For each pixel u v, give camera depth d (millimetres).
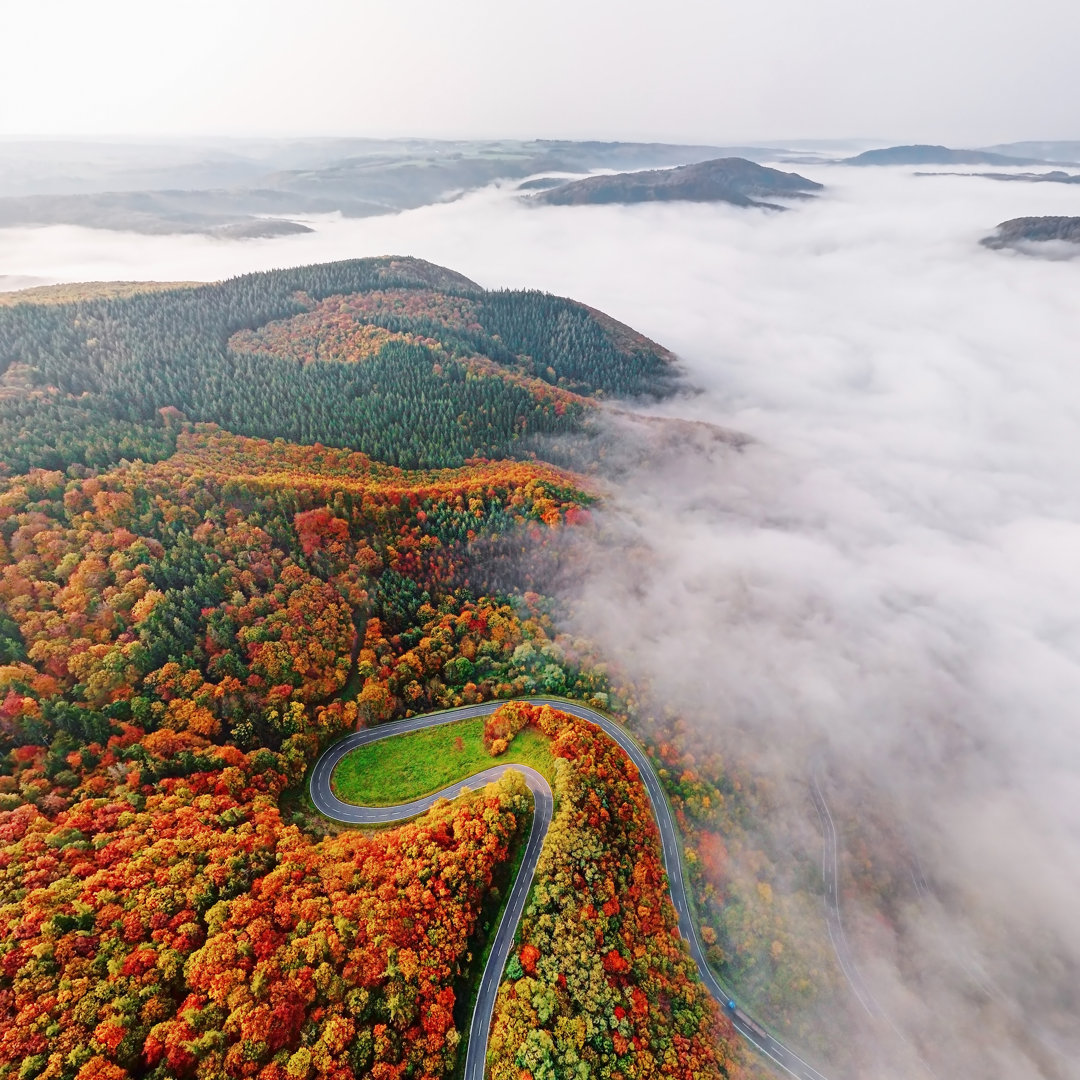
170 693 146750
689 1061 119125
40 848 110000
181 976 97062
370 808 147625
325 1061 92875
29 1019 87000
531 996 111938
